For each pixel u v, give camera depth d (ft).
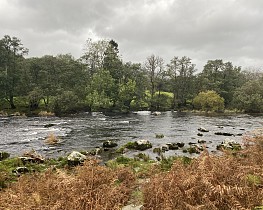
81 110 193.26
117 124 114.93
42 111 165.89
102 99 188.65
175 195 18.71
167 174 23.45
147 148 59.21
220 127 105.09
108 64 228.02
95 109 197.57
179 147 61.77
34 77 194.70
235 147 50.55
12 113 160.97
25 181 25.61
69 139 75.00
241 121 135.64
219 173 20.03
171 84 271.69
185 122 127.65
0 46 182.80
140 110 228.63
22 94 183.32
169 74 272.10
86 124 113.60
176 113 201.57
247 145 29.99
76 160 40.96
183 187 19.33
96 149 56.08
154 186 21.08
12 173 34.12
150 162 42.04
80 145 65.82
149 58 261.85
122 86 209.15
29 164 41.19
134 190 24.86
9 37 188.03
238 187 17.85
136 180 28.25
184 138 76.48
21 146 64.39
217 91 259.39
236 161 23.73
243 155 29.27
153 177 23.88
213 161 22.03
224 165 21.17
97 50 229.66
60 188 20.80
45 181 24.25
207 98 229.04
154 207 19.03
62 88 182.19
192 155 52.16
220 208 17.07
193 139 74.59
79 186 21.08
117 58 233.55
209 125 114.42
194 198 18.26
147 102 236.63
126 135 82.58
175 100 256.11
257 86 238.48
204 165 21.04
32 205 18.22
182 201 17.89
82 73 209.67
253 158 25.63
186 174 21.72
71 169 37.52
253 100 218.59
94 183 22.45
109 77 206.69
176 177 21.16
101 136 80.59
